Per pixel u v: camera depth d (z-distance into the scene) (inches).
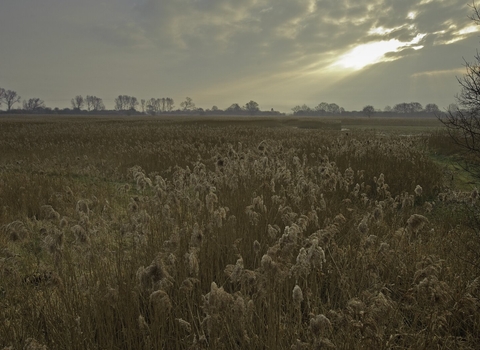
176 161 546.9
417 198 365.1
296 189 235.8
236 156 311.7
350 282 159.9
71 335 114.7
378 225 213.6
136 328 128.8
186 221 215.2
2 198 312.3
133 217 173.2
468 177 439.8
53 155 658.8
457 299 135.6
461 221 246.1
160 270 110.3
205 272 166.1
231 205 239.6
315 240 118.8
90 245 148.9
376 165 447.5
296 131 1264.8
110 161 600.4
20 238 146.9
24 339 118.0
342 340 112.9
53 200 310.2
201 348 106.3
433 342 117.5
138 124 1889.8
